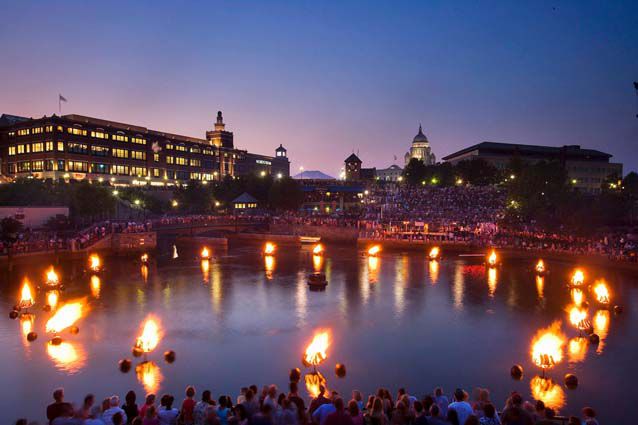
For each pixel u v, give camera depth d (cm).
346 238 11338
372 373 3253
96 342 3778
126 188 12169
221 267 7600
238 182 15388
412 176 19850
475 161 18212
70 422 1547
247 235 11656
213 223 11238
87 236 7844
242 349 3694
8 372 3166
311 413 1805
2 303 4894
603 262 7275
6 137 13700
